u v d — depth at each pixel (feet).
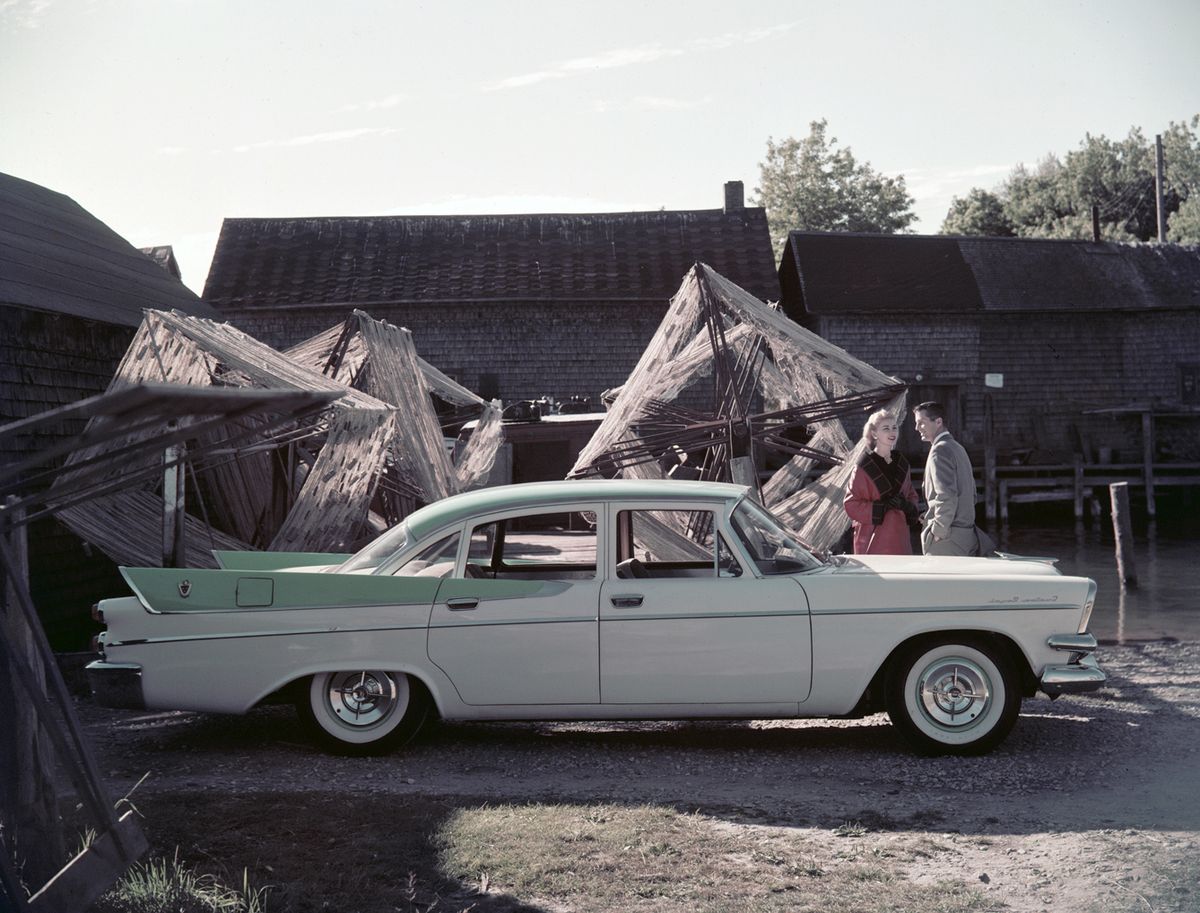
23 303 35.37
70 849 14.76
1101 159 212.43
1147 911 13.30
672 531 21.58
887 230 191.21
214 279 98.68
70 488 11.09
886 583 20.76
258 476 41.39
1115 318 104.37
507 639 20.68
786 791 18.75
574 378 97.91
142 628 21.03
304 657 20.76
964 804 17.92
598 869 14.70
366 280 99.19
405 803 17.62
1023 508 104.06
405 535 21.77
